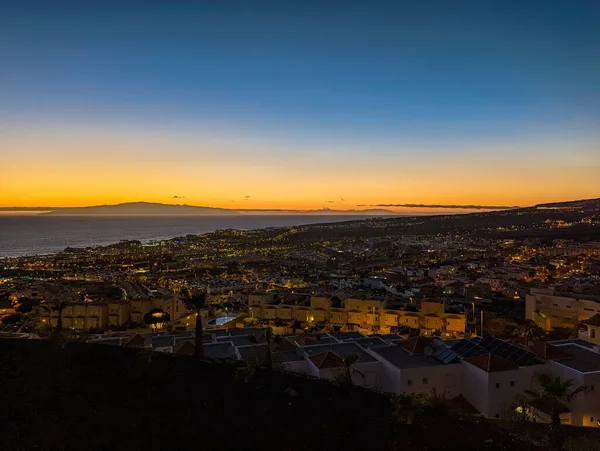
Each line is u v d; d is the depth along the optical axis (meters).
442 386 39.06
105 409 24.78
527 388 37.56
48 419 22.98
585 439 26.66
